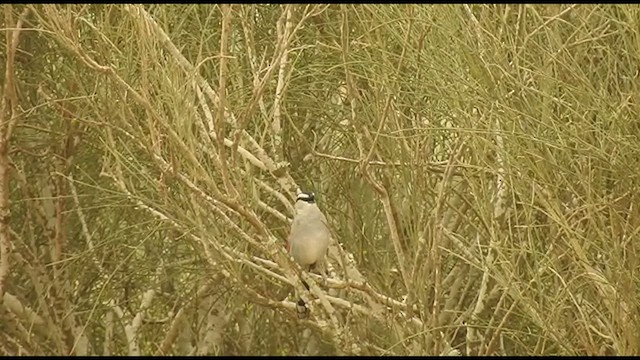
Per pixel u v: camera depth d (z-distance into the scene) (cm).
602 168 1180
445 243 1439
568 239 1182
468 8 1209
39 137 1625
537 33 1233
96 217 1694
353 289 1305
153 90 1155
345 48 1238
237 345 1903
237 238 1361
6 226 1489
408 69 1274
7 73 1345
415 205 1264
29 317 1698
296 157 1585
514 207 1149
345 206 1585
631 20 1147
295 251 1262
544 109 1153
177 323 1689
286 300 1561
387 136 1239
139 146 1295
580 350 1233
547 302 1228
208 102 1359
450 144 1293
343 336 1256
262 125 1441
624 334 1127
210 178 1142
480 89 1172
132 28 1166
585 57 1288
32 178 1708
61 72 1452
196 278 1600
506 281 1207
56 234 1673
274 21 1409
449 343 1359
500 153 1147
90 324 1742
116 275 1631
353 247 1516
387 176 1350
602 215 1181
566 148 1124
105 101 1226
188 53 1380
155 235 1595
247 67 1405
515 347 1452
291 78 1357
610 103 1170
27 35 1494
